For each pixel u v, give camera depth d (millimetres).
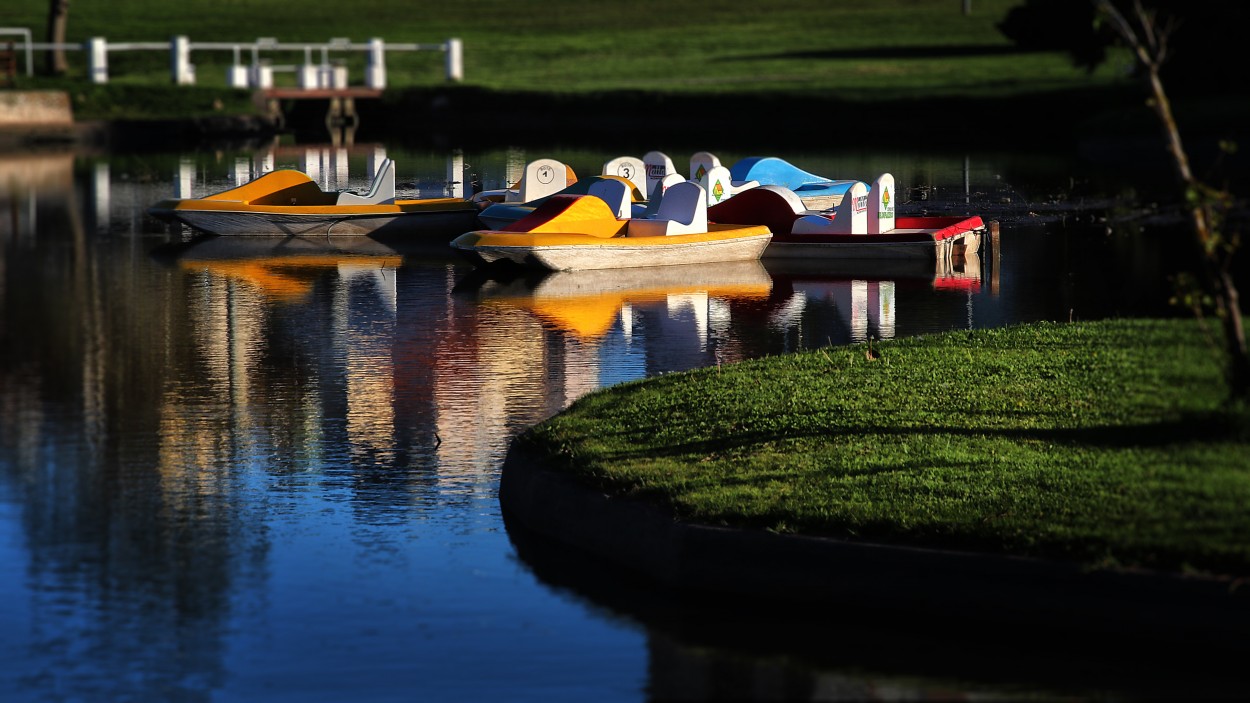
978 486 11391
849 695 9680
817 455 12367
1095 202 38750
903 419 13289
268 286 27391
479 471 14711
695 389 14891
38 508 13773
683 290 26594
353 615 11242
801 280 27781
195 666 10297
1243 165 45531
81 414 17375
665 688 9883
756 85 70562
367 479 14508
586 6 106688
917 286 26875
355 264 30344
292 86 75875
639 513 11680
